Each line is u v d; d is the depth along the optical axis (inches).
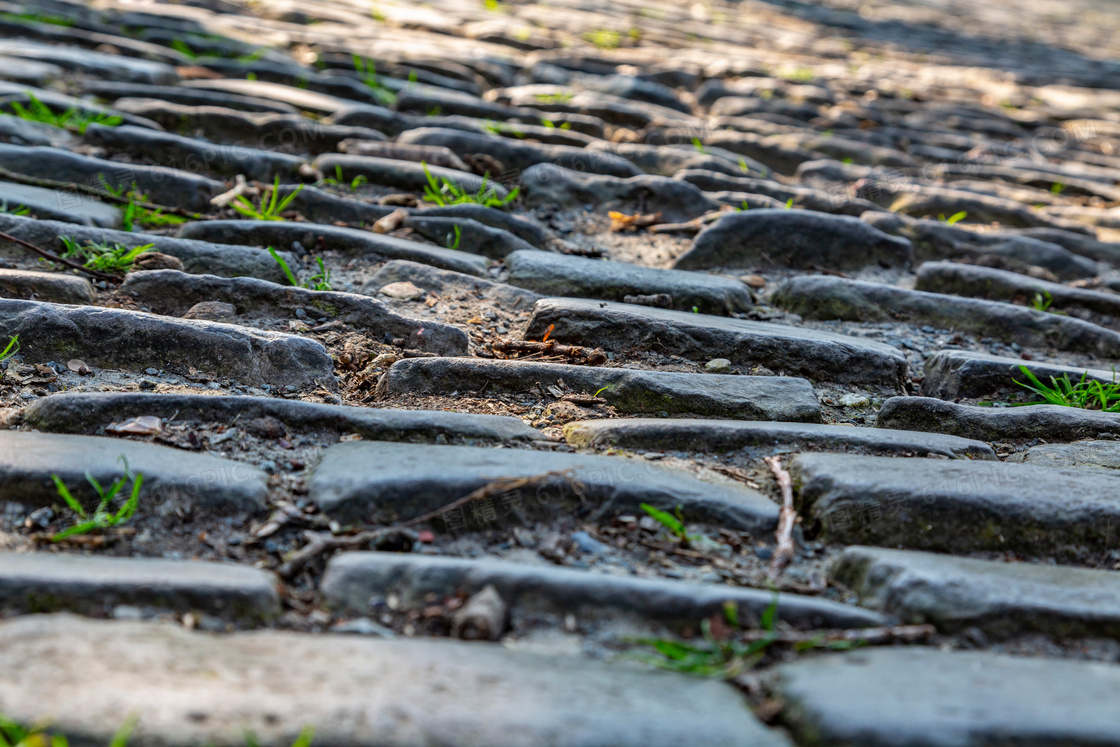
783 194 75.4
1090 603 53.2
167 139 71.3
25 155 68.4
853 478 56.2
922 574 53.7
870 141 88.1
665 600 52.9
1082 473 57.3
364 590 53.0
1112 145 98.6
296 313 62.2
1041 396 62.9
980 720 50.5
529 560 54.4
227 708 47.8
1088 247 74.8
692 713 50.8
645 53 110.7
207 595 52.1
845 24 154.6
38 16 85.8
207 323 59.8
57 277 61.3
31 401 57.3
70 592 51.8
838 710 50.6
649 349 62.5
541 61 99.0
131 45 82.7
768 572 54.7
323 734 46.8
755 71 105.3
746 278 68.6
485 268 66.5
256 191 69.6
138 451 55.4
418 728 47.6
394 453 56.2
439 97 81.1
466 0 127.6
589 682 51.3
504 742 47.4
